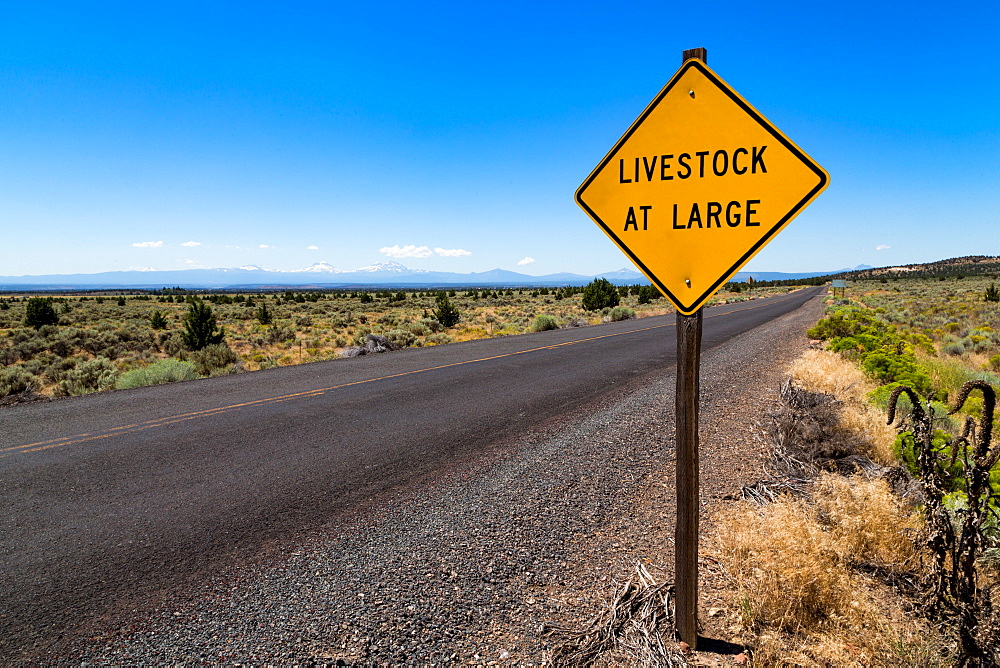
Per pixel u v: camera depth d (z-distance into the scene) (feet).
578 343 55.62
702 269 7.93
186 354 67.00
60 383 45.91
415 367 39.81
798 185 7.35
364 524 13.46
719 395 27.71
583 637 8.96
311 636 9.15
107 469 17.70
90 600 10.37
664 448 19.29
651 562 11.39
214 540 12.73
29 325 113.19
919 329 65.51
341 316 135.44
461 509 14.28
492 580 10.79
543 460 18.16
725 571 10.68
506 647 8.81
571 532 12.85
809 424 16.75
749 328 71.31
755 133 7.54
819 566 9.25
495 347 53.16
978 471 7.97
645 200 8.21
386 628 9.32
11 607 10.18
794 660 8.17
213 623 9.57
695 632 8.63
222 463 18.22
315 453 19.26
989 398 7.89
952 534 8.37
